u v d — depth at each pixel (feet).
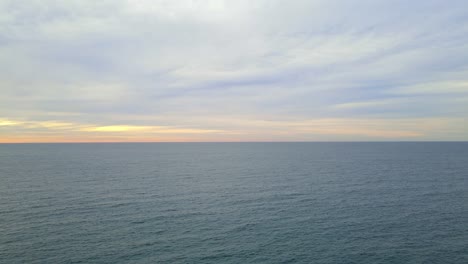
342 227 129.18
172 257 99.55
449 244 111.04
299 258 100.01
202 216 143.54
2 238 112.06
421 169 314.76
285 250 106.11
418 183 229.66
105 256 99.30
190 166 358.64
